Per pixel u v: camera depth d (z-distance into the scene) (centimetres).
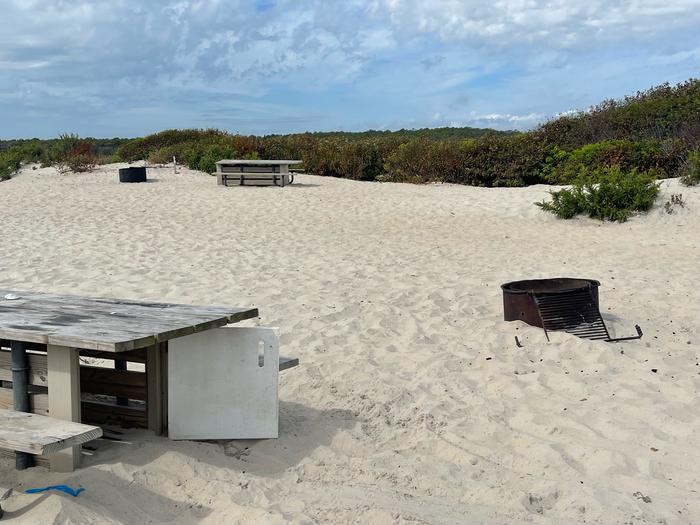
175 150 2936
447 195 1900
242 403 430
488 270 985
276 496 367
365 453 430
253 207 1698
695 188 1614
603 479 392
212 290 855
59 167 2736
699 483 386
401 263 1038
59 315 417
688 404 497
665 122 2319
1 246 1166
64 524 315
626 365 579
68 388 375
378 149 2602
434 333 681
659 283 894
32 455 378
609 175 1551
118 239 1246
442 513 349
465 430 463
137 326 386
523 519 346
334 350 632
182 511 351
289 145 2841
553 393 527
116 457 393
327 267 1003
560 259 1078
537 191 1853
